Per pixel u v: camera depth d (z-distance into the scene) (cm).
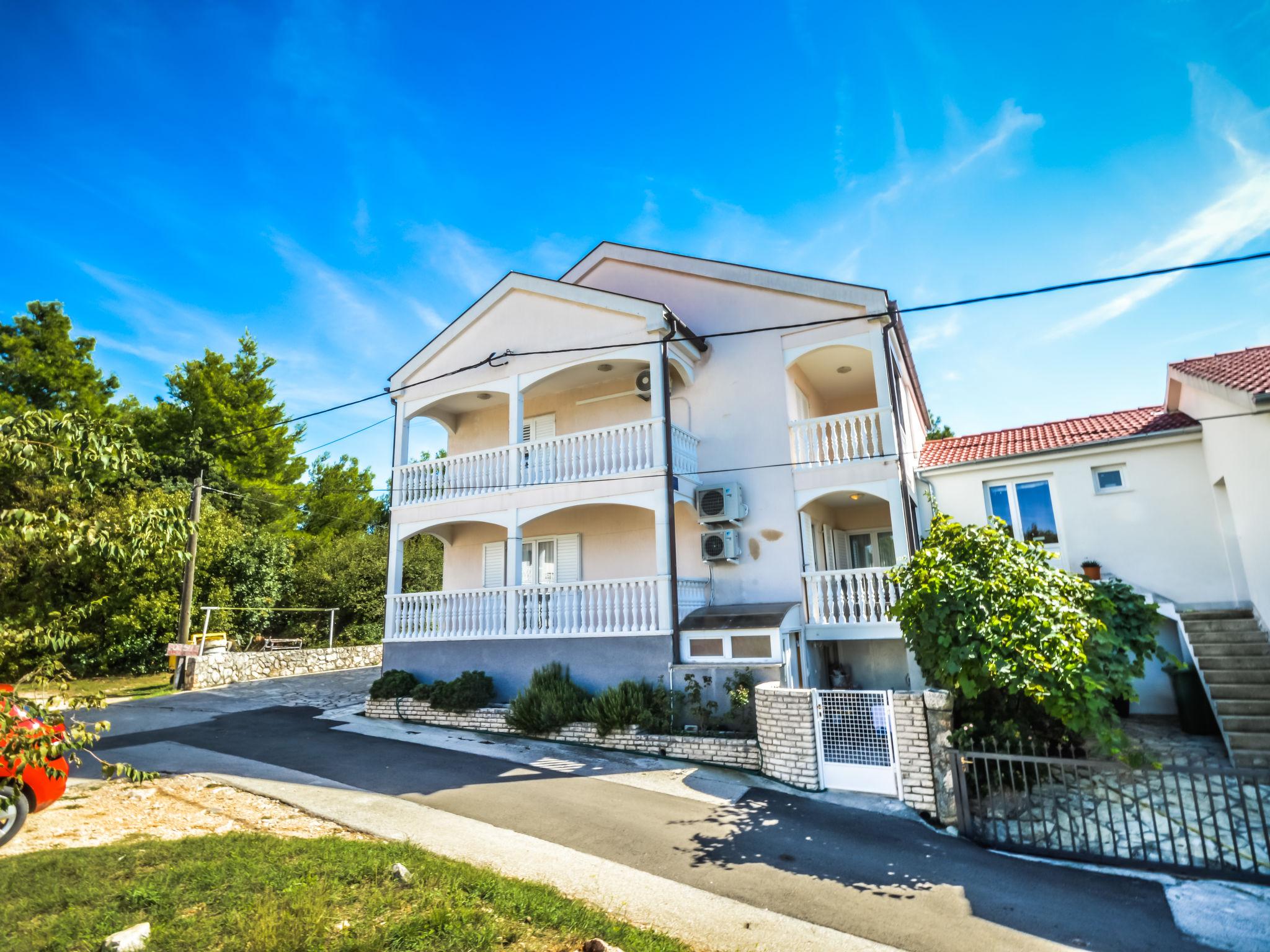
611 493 1391
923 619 877
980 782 865
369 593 2925
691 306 1591
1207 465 1287
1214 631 1153
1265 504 1034
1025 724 895
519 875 650
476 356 1661
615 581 1348
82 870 580
